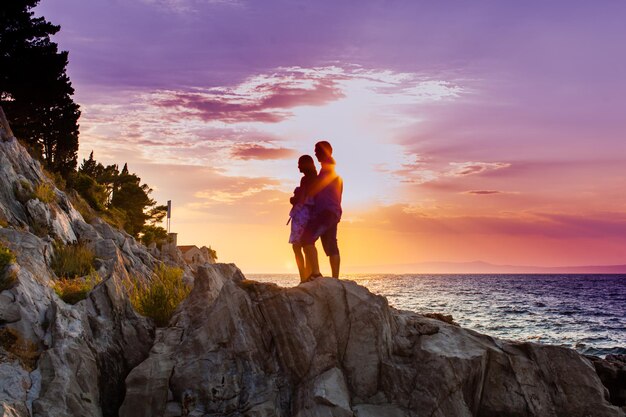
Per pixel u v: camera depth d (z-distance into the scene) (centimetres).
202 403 955
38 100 4044
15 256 1221
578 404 978
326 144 1124
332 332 990
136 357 1073
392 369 965
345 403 907
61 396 869
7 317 946
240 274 1350
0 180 1683
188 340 1038
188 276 1719
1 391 818
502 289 14062
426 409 919
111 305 1112
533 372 994
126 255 1908
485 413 979
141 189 6506
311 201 1110
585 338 4016
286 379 977
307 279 1095
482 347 1003
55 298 1070
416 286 16775
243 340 999
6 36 3788
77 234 1912
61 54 4041
